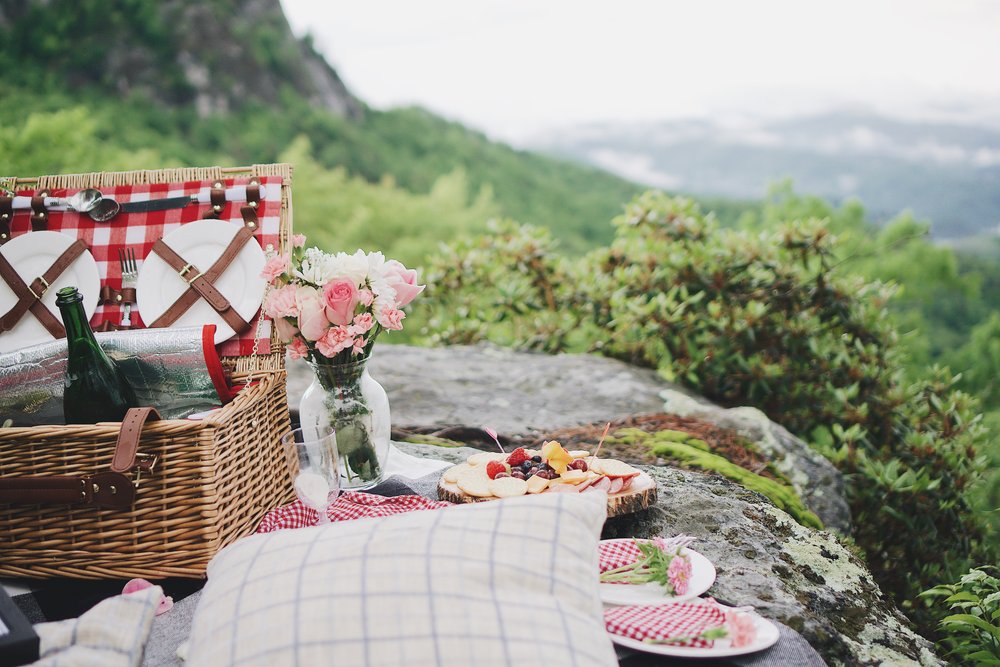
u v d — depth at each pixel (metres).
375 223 13.23
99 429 1.89
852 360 3.96
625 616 1.51
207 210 2.44
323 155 16.53
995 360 16.80
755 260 4.06
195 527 1.92
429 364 3.81
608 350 4.31
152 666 1.50
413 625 1.25
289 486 2.34
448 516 1.44
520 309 4.54
